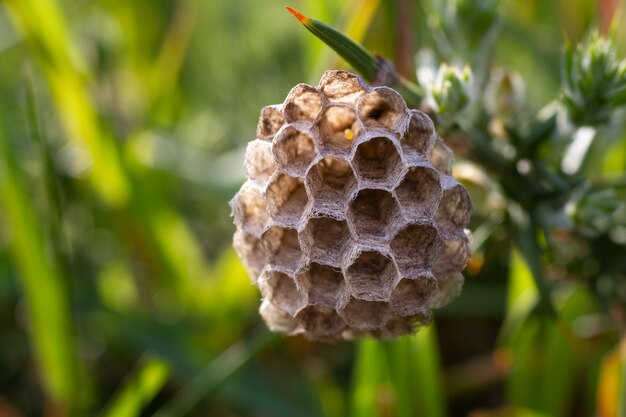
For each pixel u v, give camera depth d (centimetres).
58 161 23
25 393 21
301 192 14
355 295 14
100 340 20
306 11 23
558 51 23
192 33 27
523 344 19
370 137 13
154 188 22
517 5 26
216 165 23
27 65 20
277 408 19
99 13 26
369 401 18
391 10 20
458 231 14
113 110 24
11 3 20
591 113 15
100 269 23
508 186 16
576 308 19
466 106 15
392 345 17
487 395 20
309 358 20
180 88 27
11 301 21
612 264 17
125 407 18
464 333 21
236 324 21
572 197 16
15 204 19
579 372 20
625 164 20
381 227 14
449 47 16
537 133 16
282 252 14
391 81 14
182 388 20
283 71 26
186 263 22
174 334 20
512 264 18
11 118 24
